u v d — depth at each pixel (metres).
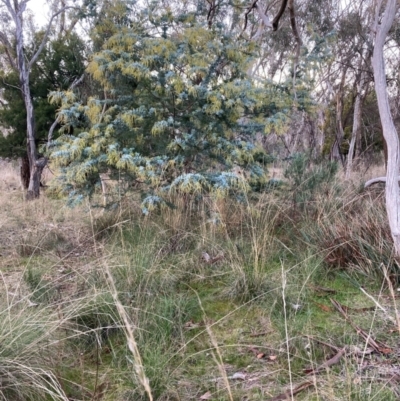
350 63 11.19
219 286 3.47
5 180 12.76
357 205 4.68
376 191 5.31
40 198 8.05
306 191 5.18
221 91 4.78
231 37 5.12
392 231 3.36
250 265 3.55
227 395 2.13
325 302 3.16
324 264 3.69
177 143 4.75
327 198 4.95
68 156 4.77
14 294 2.59
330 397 1.89
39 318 2.49
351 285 3.41
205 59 4.79
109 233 4.90
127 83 5.02
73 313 2.64
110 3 4.91
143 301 2.95
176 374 2.31
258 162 5.59
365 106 12.62
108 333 2.66
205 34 4.88
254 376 2.31
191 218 4.94
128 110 4.97
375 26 3.67
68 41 9.53
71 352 2.52
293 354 2.43
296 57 4.84
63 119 5.20
